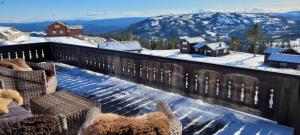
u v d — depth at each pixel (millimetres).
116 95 4785
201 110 3992
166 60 4750
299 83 3131
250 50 42781
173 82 4727
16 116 2201
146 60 5141
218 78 4027
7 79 3680
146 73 5199
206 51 38469
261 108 3594
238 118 3670
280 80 3318
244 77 3703
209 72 4121
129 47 37031
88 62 6621
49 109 2660
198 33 158875
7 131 1639
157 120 1642
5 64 4289
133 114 3891
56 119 1805
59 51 7527
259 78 3535
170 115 1870
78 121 2604
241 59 34844
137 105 4262
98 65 6348
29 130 1679
